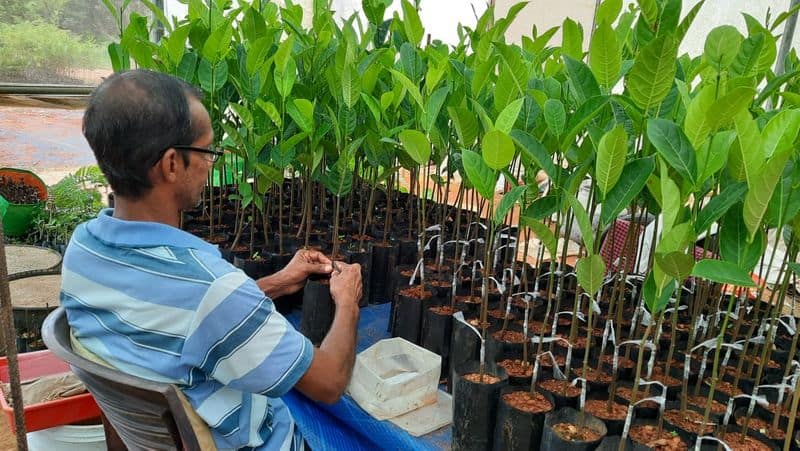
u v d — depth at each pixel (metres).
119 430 1.19
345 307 1.43
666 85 1.47
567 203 1.62
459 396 1.70
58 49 5.46
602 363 1.85
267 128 2.59
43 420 1.88
